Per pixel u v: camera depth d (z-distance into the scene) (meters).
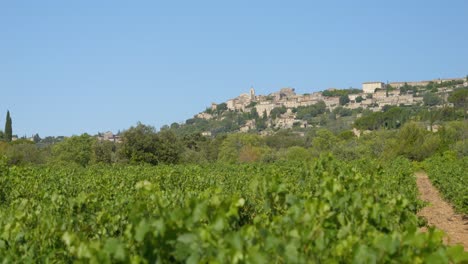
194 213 5.20
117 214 7.67
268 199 7.81
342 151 49.19
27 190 14.47
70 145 55.53
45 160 53.31
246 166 28.27
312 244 5.10
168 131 51.50
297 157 52.09
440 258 4.36
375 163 19.56
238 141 76.12
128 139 48.44
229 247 4.52
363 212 6.52
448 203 24.75
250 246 4.68
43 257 6.15
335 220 6.25
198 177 17.34
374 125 117.94
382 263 4.51
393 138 58.62
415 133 56.38
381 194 9.01
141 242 4.90
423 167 48.03
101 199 11.97
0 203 13.80
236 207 5.96
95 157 48.69
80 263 4.70
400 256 4.53
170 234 4.79
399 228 6.95
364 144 55.38
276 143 91.75
